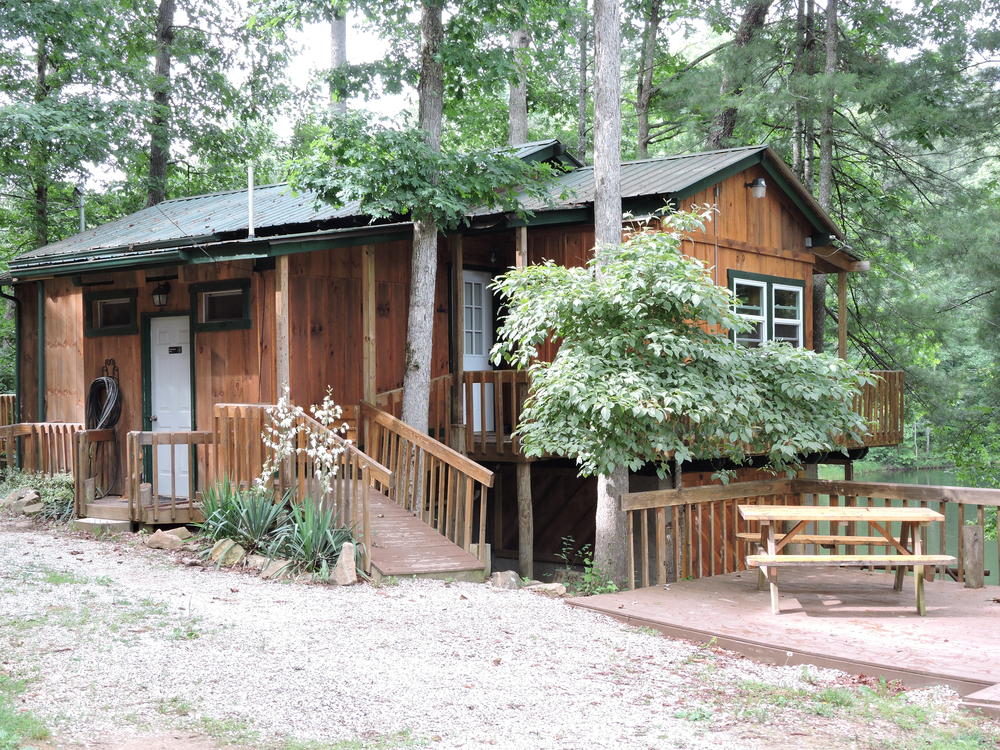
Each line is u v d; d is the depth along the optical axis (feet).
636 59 83.87
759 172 47.42
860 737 17.49
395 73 40.40
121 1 72.59
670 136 86.84
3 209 75.20
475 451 42.68
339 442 31.63
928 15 60.75
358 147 36.32
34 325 48.91
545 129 108.06
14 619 23.03
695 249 42.93
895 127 61.93
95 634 22.08
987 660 21.45
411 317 38.70
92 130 62.80
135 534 35.53
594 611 27.43
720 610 26.99
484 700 18.86
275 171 86.84
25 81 67.72
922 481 112.88
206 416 39.63
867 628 24.67
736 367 32.50
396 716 17.75
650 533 41.86
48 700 17.53
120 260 39.78
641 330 31.60
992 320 63.31
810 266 52.65
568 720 17.90
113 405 42.42
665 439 30.55
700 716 18.37
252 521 31.40
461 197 38.73
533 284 32.94
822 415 33.58
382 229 38.65
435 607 26.76
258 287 37.81
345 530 31.07
